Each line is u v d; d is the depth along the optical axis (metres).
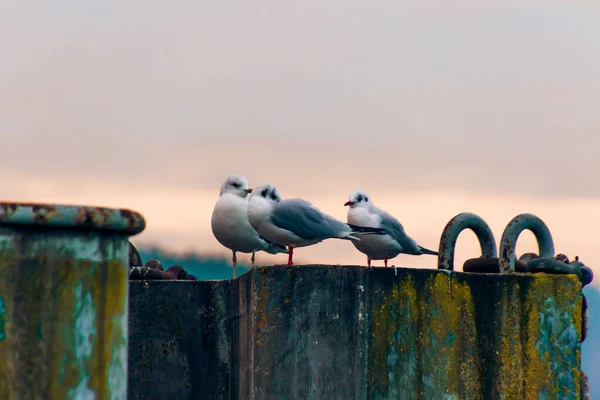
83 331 6.77
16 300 6.66
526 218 15.41
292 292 13.04
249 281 13.44
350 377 13.05
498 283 14.16
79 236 6.77
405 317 13.50
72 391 6.73
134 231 6.93
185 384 15.01
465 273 14.07
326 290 13.09
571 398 14.20
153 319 15.07
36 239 6.68
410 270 13.56
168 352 15.05
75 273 6.75
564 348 14.25
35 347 6.68
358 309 13.17
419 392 13.53
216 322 15.13
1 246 6.63
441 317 13.80
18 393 6.65
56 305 6.71
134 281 15.13
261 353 12.93
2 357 6.64
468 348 13.95
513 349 14.12
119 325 6.93
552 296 14.27
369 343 13.23
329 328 13.07
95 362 6.81
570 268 15.07
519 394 14.07
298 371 12.95
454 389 13.80
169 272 16.09
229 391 14.98
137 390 14.94
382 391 13.28
